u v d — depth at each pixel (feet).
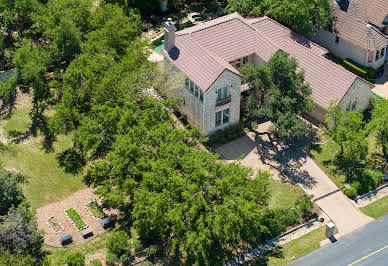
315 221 167.32
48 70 226.58
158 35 246.47
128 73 185.98
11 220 154.20
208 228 148.56
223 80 182.50
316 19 224.94
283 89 187.01
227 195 148.66
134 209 150.10
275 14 224.94
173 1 258.98
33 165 185.47
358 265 153.38
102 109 173.06
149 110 174.09
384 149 189.98
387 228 164.55
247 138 196.75
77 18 216.54
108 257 152.05
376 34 219.20
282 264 153.99
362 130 184.24
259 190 152.97
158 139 163.12
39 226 164.14
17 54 199.72
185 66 191.21
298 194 175.11
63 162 187.01
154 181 151.12
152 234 157.99
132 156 158.92
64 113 177.88
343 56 230.68
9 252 148.36
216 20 212.02
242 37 203.51
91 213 168.25
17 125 202.08
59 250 157.17
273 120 190.08
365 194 176.45
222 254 156.46
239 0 232.53
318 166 185.57
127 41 207.82
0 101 211.20
